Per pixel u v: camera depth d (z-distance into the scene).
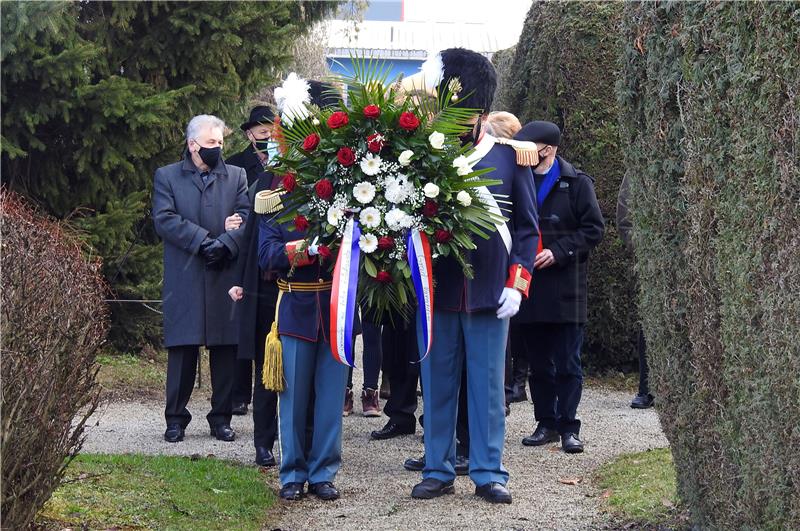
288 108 4.87
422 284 4.65
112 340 9.02
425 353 4.75
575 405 6.35
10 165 7.93
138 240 8.92
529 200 5.11
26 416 3.56
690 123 3.73
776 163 3.17
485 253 5.00
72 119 8.01
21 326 3.57
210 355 6.73
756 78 3.27
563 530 4.56
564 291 6.26
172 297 6.63
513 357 8.17
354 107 4.64
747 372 3.43
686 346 4.03
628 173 4.40
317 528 4.62
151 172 8.70
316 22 9.44
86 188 8.38
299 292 5.07
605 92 9.21
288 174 4.71
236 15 8.47
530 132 6.35
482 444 5.12
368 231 4.65
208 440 6.66
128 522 4.35
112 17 8.06
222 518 4.65
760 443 3.37
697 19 3.66
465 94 4.97
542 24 9.71
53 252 4.08
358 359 10.80
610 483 5.40
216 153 6.77
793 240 3.09
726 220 3.53
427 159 4.59
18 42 7.26
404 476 5.70
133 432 6.85
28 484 3.60
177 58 8.63
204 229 6.67
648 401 7.95
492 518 4.77
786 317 3.12
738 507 3.63
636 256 4.37
